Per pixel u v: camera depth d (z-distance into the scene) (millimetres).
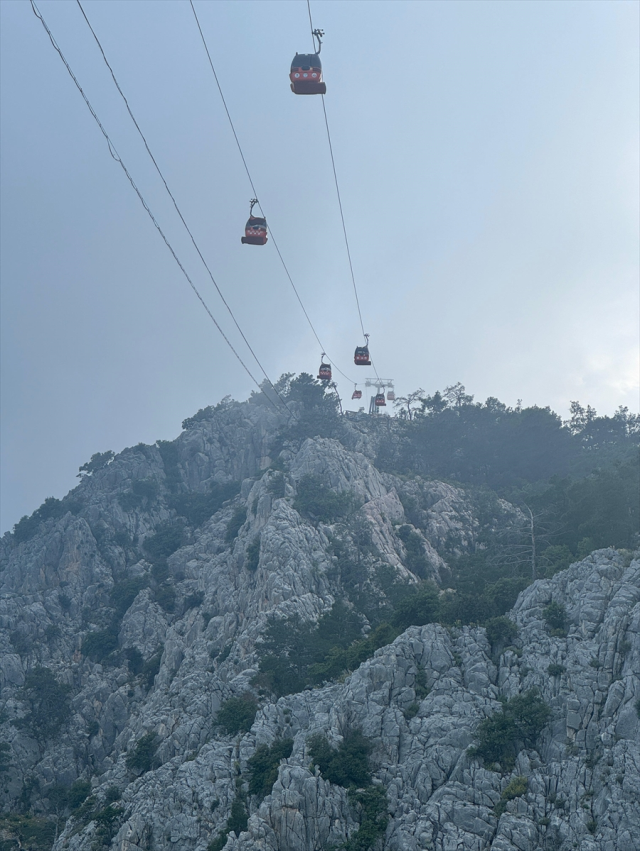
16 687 190625
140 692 182625
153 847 104438
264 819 94562
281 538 176375
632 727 88688
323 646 141875
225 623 174250
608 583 104188
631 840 80500
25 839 145625
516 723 94750
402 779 95688
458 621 114250
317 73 82188
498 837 85438
